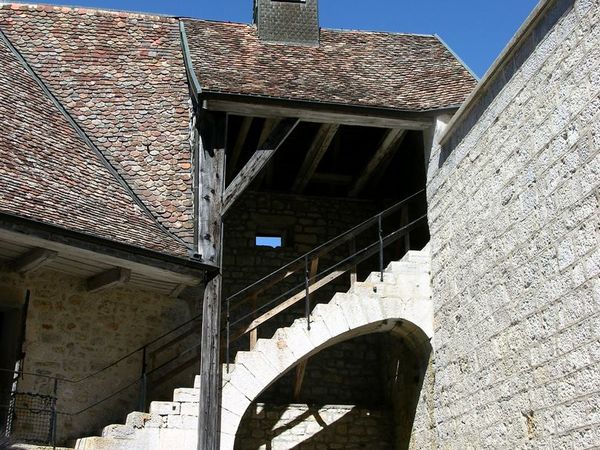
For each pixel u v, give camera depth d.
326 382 12.08
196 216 9.50
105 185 9.59
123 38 12.35
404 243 12.10
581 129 6.67
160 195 9.95
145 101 11.21
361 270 12.52
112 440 8.48
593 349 6.34
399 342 11.35
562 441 6.72
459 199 9.19
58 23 12.27
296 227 12.64
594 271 6.37
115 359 9.73
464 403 8.72
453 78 11.31
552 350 6.94
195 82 9.88
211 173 9.72
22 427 8.80
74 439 9.05
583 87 6.68
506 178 7.99
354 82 10.97
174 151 10.54
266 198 12.70
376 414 11.66
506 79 8.11
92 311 9.70
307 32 12.52
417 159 11.81
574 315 6.63
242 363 9.33
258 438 11.28
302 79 10.73
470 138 8.97
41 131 9.68
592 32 6.59
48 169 9.02
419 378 10.28
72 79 11.27
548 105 7.23
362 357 12.34
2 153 8.65
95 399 9.46
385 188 12.98
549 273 7.05
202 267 9.10
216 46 11.66
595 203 6.41
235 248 12.33
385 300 9.89
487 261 8.33
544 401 7.03
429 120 10.23
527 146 7.59
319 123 10.97
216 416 8.84
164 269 8.93
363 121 10.19
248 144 12.20
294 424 11.45
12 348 8.96
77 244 8.24
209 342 9.05
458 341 9.00
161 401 9.35
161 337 9.82
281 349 9.48
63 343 9.38
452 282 9.27
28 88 10.45
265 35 12.35
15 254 8.77
